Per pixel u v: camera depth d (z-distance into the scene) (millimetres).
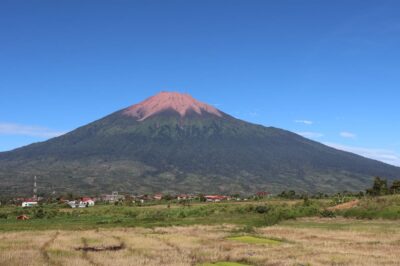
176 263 37969
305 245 50156
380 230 66812
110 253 43688
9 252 43219
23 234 63469
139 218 105500
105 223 92625
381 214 88562
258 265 38281
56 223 94375
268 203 141375
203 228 73812
